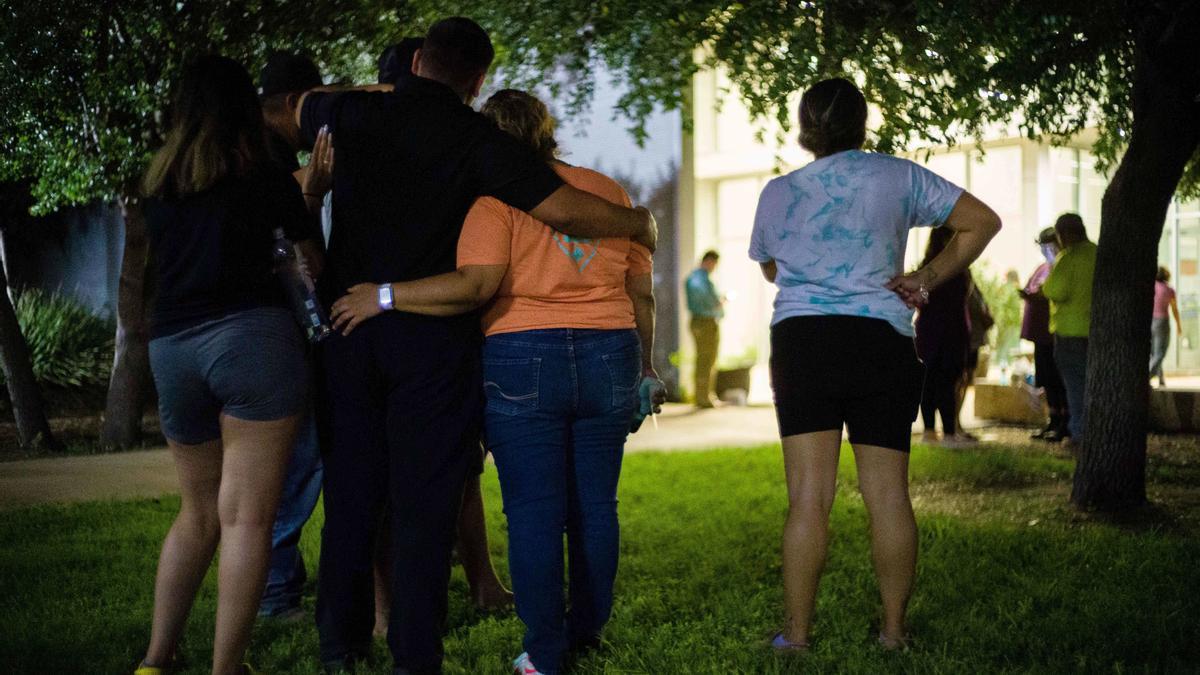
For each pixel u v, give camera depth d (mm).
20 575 4887
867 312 3531
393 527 3695
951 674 3410
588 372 3344
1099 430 6492
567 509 3588
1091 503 6500
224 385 3080
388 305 3201
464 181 3199
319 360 3379
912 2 5465
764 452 9219
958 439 9641
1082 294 8984
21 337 9898
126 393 10094
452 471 3266
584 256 3334
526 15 6297
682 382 14219
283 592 4219
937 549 5266
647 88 6879
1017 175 16797
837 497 6867
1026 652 3693
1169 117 6078
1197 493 7070
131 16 7020
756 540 5660
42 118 8516
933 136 5781
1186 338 17859
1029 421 11508
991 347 16344
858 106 3648
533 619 3367
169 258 3074
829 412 3607
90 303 17719
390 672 3352
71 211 17938
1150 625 3893
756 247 3773
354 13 6695
